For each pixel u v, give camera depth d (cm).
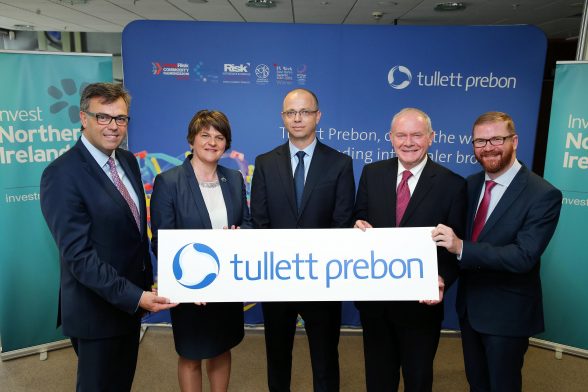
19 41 866
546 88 586
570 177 284
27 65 262
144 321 327
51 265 286
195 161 191
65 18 727
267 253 173
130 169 179
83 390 168
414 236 172
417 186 181
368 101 297
